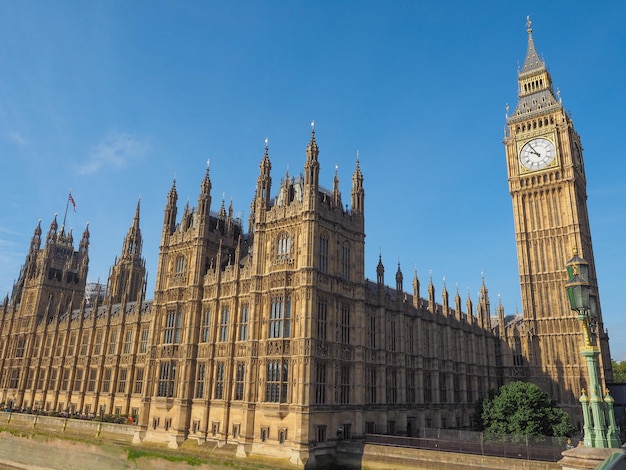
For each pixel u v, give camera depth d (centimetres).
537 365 9831
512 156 11188
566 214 10219
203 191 7231
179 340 6788
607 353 10481
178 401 6369
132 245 13862
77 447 7412
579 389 9300
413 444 5200
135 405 8756
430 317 7869
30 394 11325
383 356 6469
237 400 5859
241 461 5334
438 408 7525
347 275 6203
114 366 9369
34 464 7912
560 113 10688
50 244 13038
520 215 10762
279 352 5509
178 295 6981
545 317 9988
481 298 10169
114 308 10931
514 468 4456
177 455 5953
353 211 6531
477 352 9394
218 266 6700
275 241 6056
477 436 5591
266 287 5900
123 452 6594
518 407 6406
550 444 5094
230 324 6225
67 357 10781
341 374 5794
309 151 5966
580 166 11169
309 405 5134
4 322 12912
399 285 7256
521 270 10462
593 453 1516
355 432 5719
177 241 7350
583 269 1781
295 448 5034
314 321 5425
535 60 11594
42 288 12444
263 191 6334
